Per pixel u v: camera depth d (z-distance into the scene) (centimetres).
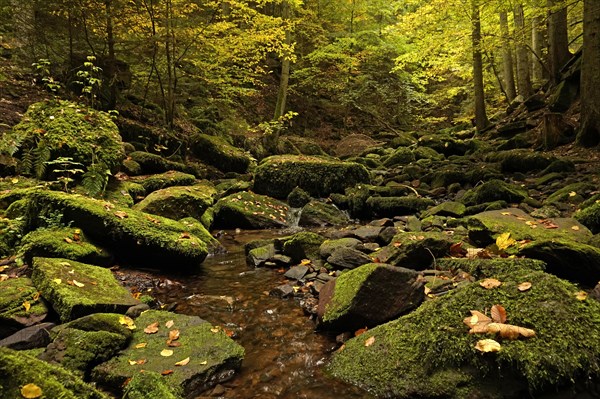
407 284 308
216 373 249
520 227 438
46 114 661
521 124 1270
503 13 1451
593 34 877
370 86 2084
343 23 2206
